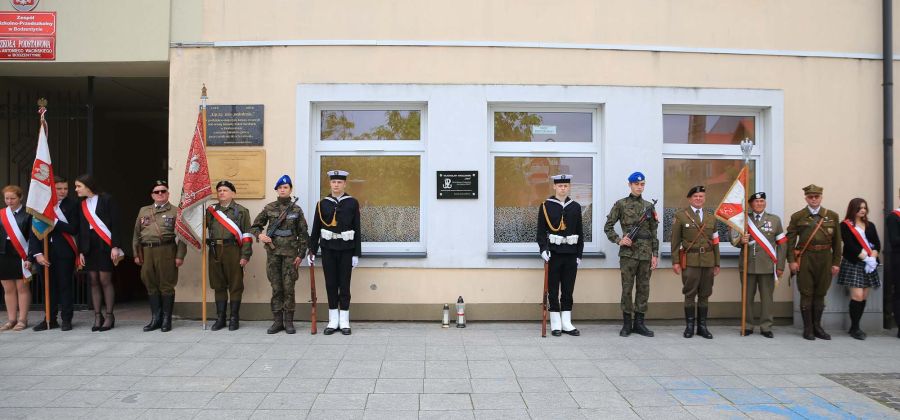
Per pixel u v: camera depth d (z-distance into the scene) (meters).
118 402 4.45
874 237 7.02
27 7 7.25
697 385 4.99
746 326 7.04
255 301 7.23
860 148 7.68
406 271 7.28
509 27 7.39
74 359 5.59
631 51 7.47
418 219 7.52
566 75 7.41
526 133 7.61
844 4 7.74
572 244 6.68
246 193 7.23
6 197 6.79
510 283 7.31
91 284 6.84
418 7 7.34
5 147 8.39
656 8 7.52
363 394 4.66
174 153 7.27
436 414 4.25
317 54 7.31
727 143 7.82
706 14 7.57
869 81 7.74
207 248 7.11
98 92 9.48
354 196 7.52
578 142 7.64
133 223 12.47
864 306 6.96
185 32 7.29
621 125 7.43
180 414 4.22
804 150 7.62
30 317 7.58
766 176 7.70
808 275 6.86
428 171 7.31
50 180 6.72
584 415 4.27
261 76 7.29
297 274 6.71
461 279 7.29
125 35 7.27
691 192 6.83
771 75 7.63
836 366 5.65
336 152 7.51
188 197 6.56
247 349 5.98
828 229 6.83
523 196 7.59
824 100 7.67
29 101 8.45
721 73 7.57
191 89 7.29
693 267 6.73
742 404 4.54
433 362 5.57
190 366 5.38
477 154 7.32
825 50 7.69
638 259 6.71
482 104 7.34
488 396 4.64
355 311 7.25
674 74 7.52
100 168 11.11
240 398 4.55
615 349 6.16
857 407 4.50
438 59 7.34
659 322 7.42
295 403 4.45
